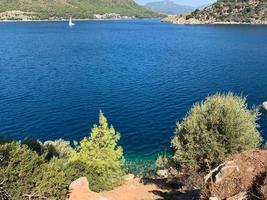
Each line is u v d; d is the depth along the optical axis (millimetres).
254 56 142875
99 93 81250
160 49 174500
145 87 87688
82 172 27625
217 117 25406
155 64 125875
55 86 88812
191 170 25516
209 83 92688
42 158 19406
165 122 60562
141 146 50719
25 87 86875
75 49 176250
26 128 58281
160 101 74000
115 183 28734
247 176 15023
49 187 18078
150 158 45781
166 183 27938
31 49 172625
